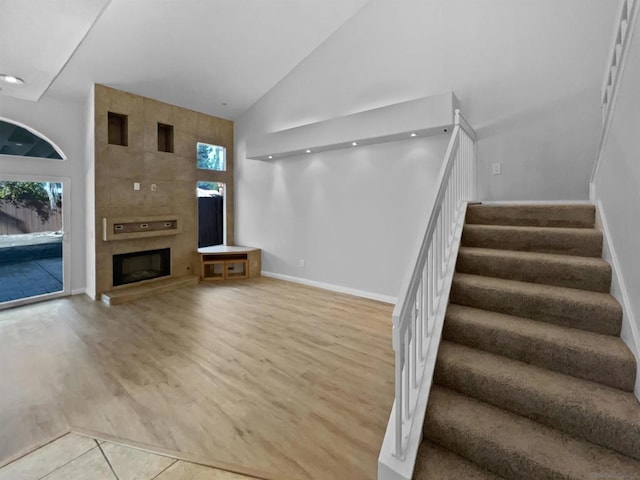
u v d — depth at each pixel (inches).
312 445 71.7
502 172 141.1
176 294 194.9
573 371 62.6
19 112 166.7
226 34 169.3
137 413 82.7
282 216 230.1
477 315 78.3
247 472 64.3
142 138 197.9
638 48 64.5
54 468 65.6
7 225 167.5
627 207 68.4
